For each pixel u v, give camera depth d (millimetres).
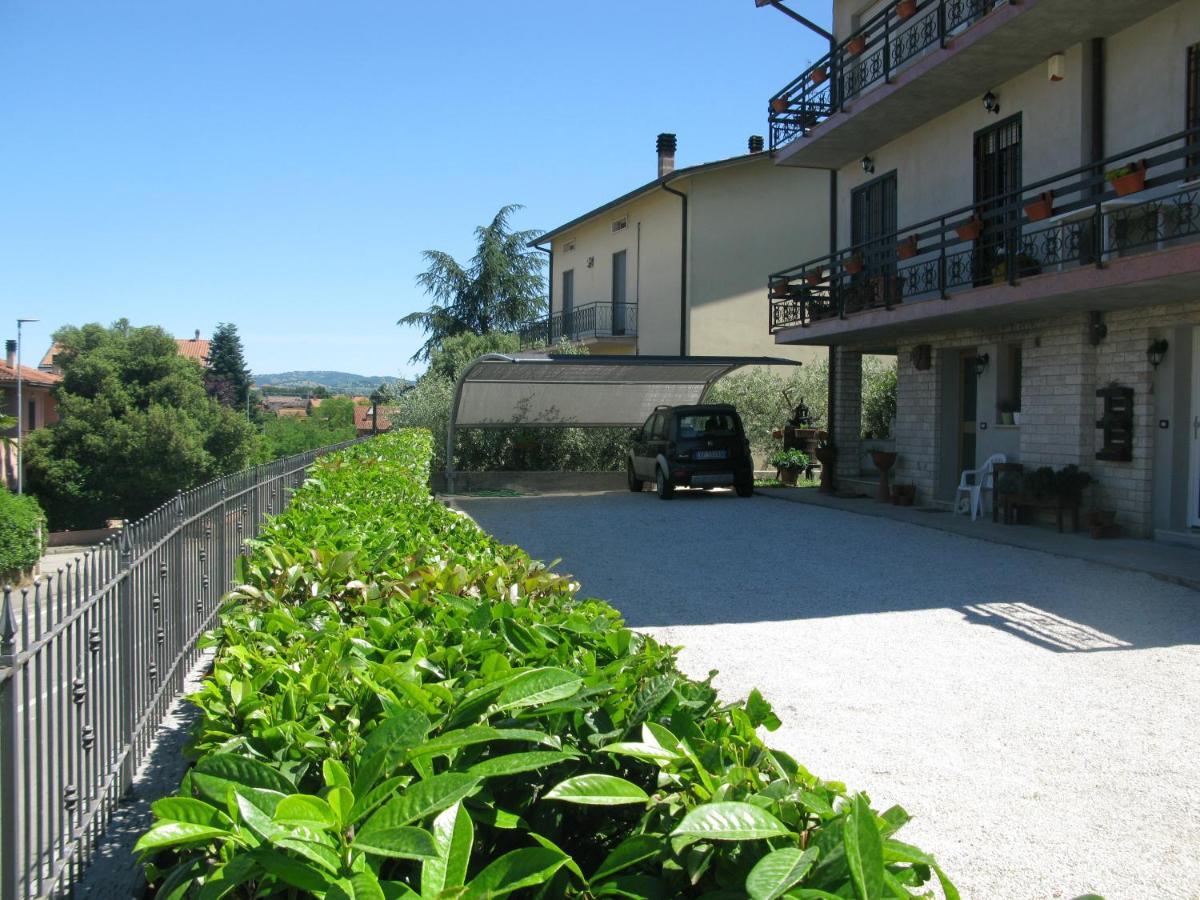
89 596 4137
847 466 18922
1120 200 10156
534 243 34938
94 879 3824
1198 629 7801
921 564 10891
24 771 3250
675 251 26250
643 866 1984
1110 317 12227
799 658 7215
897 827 2049
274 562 4887
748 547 12375
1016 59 13031
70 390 46062
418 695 2525
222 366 89812
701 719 2621
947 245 13383
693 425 18672
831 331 16250
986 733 5609
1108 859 4098
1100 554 10742
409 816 1853
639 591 9703
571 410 21938
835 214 18828
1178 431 11438
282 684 2895
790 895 1653
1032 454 13477
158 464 45000
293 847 1717
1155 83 11508
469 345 32219
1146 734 5551
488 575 4613
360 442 19922
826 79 16781
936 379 15844
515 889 1786
